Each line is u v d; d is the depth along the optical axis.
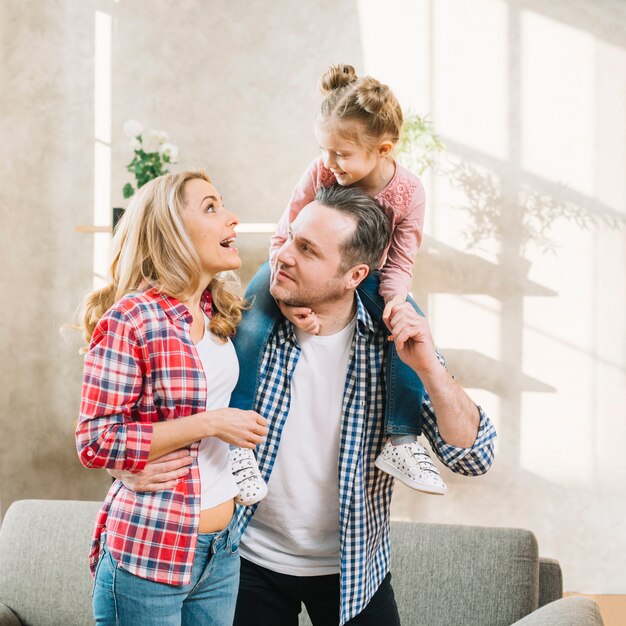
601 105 4.57
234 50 4.78
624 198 4.57
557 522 4.64
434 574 2.75
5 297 4.96
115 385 1.74
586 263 4.60
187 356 1.81
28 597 2.90
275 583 2.19
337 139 2.19
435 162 4.68
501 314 4.66
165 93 4.82
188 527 1.80
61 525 2.99
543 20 4.60
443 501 4.73
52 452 4.95
